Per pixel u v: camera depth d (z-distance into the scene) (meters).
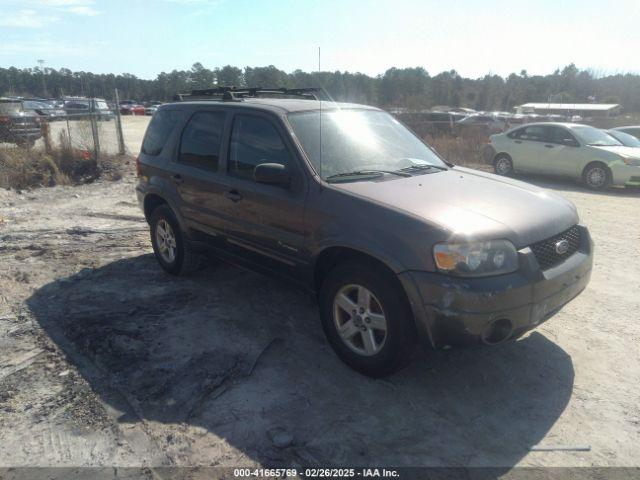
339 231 3.41
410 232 3.10
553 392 3.38
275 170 3.64
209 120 4.69
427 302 3.02
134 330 4.19
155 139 5.43
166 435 2.93
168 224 5.23
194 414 3.11
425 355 3.80
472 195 3.60
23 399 3.27
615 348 3.95
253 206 4.06
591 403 3.26
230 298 4.85
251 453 2.79
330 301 3.60
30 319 4.41
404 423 3.05
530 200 3.66
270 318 4.43
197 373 3.56
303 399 3.27
